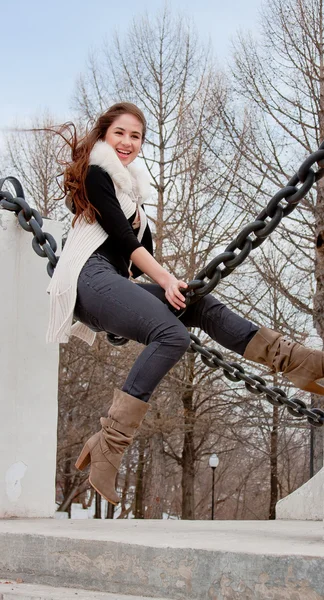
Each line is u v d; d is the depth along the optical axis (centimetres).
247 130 1567
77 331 293
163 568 204
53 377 365
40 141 1956
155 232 1858
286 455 2661
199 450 2345
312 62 1493
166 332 245
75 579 228
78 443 1967
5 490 341
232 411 1844
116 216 265
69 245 271
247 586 186
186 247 1833
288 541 219
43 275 366
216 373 1866
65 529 268
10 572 248
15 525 292
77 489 2255
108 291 255
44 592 218
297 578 179
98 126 289
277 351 248
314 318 960
